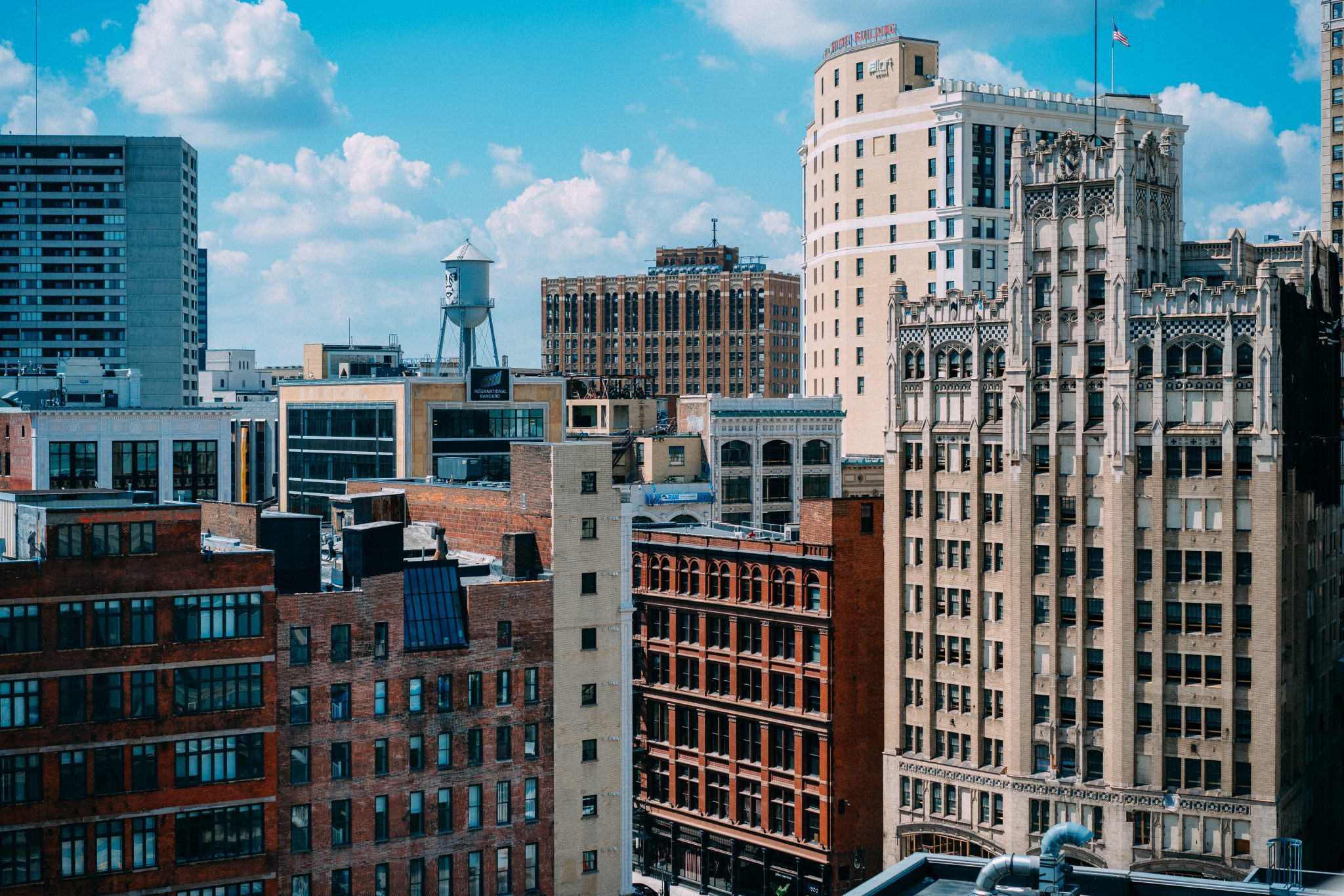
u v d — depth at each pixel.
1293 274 113.81
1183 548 108.31
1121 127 110.50
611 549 96.88
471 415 167.12
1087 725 112.31
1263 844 105.62
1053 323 113.56
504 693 93.44
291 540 94.00
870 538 125.44
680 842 137.62
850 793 124.69
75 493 94.75
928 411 120.56
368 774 88.88
